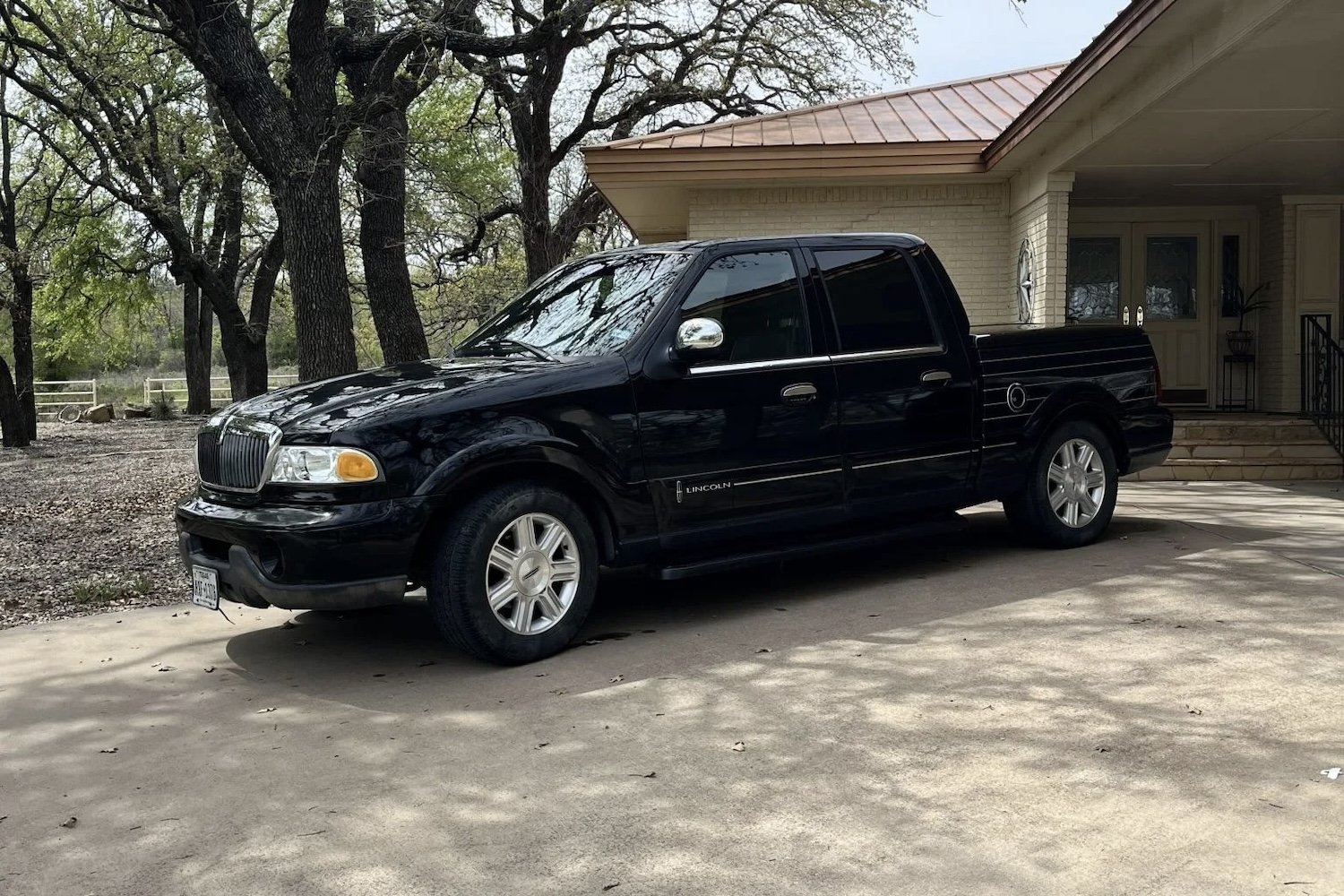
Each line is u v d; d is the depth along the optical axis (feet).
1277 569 21.08
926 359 21.35
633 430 18.03
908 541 25.84
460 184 83.05
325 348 38.06
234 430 17.38
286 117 37.86
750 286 19.77
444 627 16.80
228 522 16.72
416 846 10.98
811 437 19.86
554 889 9.97
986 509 30.32
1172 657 15.87
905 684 15.24
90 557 30.01
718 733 13.71
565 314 20.34
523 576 17.13
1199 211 46.47
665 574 18.38
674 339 18.63
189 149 76.28
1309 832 10.43
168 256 95.66
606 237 105.81
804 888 9.78
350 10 48.55
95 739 14.82
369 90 39.88
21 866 11.05
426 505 16.29
